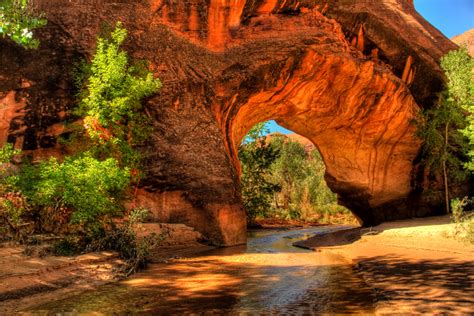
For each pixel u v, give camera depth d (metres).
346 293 5.89
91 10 15.05
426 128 20.53
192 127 15.07
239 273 7.86
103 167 9.81
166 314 4.75
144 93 13.06
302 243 15.12
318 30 18.23
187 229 13.11
